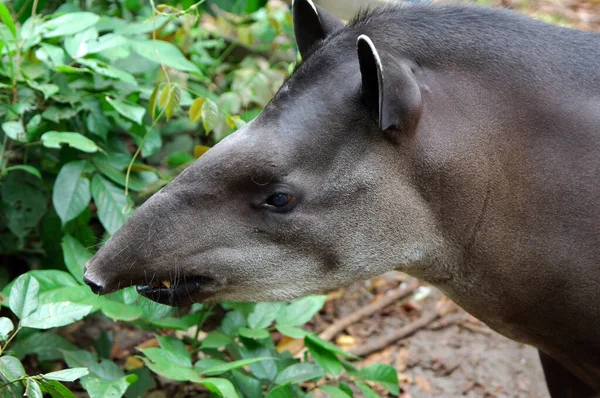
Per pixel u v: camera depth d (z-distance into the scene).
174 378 3.50
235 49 6.67
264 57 6.70
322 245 3.07
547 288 3.12
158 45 4.56
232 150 3.01
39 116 4.26
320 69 3.02
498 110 3.04
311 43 3.34
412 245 3.12
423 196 3.06
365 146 2.98
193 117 4.17
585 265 3.06
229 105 4.91
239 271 3.09
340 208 3.02
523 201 3.06
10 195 4.44
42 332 4.12
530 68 3.06
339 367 3.88
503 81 3.05
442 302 5.53
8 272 4.74
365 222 3.04
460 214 3.08
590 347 3.23
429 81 3.01
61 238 4.54
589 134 3.03
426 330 5.31
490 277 3.17
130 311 3.75
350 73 2.98
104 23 4.80
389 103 2.80
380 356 5.10
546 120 3.04
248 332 3.97
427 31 3.06
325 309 5.49
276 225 3.04
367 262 3.10
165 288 3.18
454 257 3.16
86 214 4.52
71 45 4.32
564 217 3.05
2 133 4.49
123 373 3.77
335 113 2.96
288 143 2.96
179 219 3.05
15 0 4.80
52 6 5.25
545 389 4.83
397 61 2.89
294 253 3.09
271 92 5.29
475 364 5.04
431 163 3.00
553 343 3.31
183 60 4.51
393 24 3.07
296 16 3.32
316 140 2.96
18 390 3.59
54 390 3.08
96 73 4.42
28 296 3.23
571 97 3.06
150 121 4.79
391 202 3.03
